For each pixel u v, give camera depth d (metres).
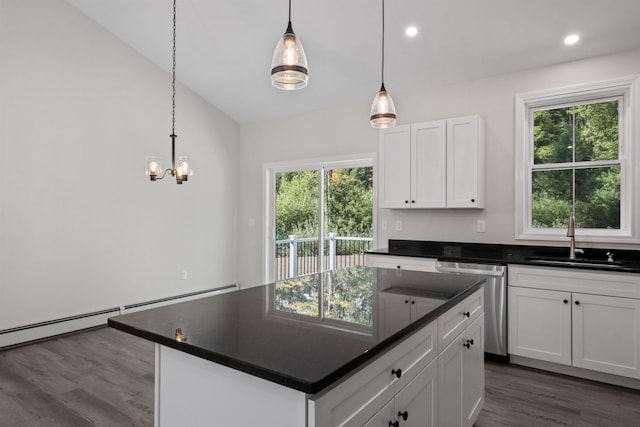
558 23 3.09
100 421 2.32
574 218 3.46
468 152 3.62
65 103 3.96
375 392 1.17
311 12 3.50
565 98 3.49
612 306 2.76
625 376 2.74
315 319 1.39
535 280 3.05
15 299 3.61
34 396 2.63
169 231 4.91
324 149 4.93
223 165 5.58
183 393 1.24
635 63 3.20
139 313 1.48
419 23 3.36
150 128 4.71
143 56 4.64
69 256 3.99
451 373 1.79
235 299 1.71
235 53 4.31
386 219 4.42
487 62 3.64
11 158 3.59
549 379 2.91
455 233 3.97
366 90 4.42
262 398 1.03
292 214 5.35
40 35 3.79
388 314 1.46
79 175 4.07
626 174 3.29
